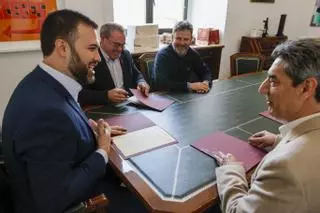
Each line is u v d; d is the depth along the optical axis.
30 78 0.96
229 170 0.96
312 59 0.69
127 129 1.32
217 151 1.15
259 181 0.73
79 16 0.96
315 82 0.70
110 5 2.76
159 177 0.97
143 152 1.13
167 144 1.20
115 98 1.66
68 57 0.96
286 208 0.64
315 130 0.70
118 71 2.17
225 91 2.01
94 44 1.00
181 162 1.07
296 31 4.84
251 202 0.73
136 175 0.98
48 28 0.94
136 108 1.61
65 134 0.87
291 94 0.74
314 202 0.64
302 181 0.63
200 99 1.81
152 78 2.38
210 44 3.71
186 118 1.49
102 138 1.14
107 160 1.06
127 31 3.04
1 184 0.97
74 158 0.96
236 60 3.04
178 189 0.92
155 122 1.42
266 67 3.09
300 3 4.66
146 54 2.67
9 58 2.42
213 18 3.87
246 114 1.58
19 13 2.34
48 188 0.85
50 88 0.94
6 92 2.49
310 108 0.74
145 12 3.48
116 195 1.30
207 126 1.40
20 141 0.82
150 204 0.85
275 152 0.76
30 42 2.46
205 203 0.86
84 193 0.95
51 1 2.46
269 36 4.15
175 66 2.44
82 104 1.62
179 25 2.38
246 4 3.90
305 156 0.65
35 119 0.83
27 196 0.91
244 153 1.14
